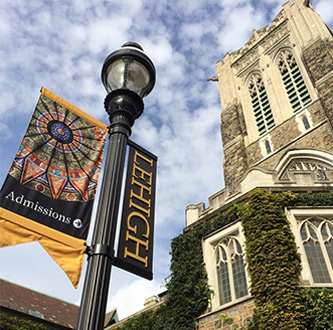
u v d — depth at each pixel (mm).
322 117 26172
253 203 14266
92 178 6789
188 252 15500
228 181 29375
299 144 26203
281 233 12859
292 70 32625
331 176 15266
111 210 5445
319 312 10883
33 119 6820
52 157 6605
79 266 5426
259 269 12352
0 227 5266
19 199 5723
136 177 6922
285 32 35969
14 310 22266
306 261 12375
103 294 4656
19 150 6320
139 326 16469
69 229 5797
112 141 6281
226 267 14047
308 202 14070
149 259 6023
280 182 15141
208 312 13352
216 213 15953
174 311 14055
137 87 6973
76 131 7223
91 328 4336
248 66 38062
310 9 34406
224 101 37406
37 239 5438
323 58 28328
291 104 30344
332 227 13453
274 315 11047
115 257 5559
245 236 13727
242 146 30906
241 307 12438
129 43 7387
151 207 6750
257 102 34375
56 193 6176
